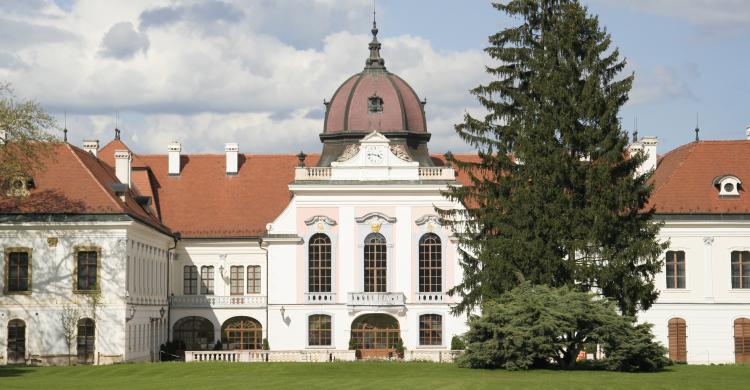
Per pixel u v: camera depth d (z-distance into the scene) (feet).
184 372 238.68
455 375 218.38
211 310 343.05
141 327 304.71
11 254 284.82
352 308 324.19
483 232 260.01
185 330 344.08
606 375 214.90
